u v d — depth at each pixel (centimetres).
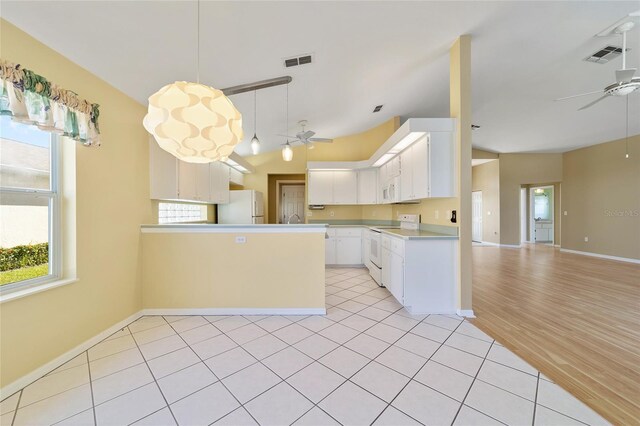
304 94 334
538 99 419
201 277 287
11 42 164
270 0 176
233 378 175
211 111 127
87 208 217
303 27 210
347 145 582
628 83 260
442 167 288
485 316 277
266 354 205
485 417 141
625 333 237
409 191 347
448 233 302
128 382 172
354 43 242
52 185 199
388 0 195
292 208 682
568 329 246
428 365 189
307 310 287
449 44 275
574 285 387
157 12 170
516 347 214
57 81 192
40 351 180
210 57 226
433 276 286
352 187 552
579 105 441
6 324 162
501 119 501
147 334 239
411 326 254
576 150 682
